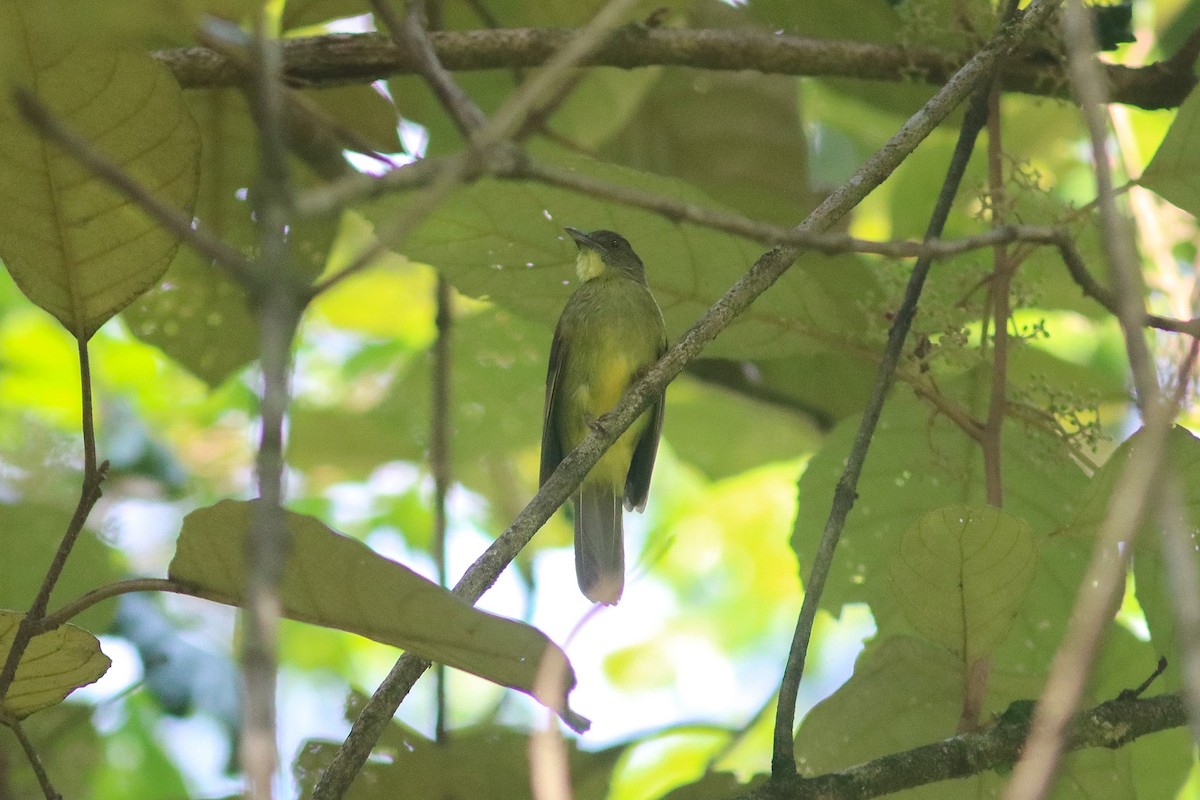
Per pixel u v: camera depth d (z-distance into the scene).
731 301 6.16
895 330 6.78
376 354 15.10
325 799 4.75
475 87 10.68
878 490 8.27
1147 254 9.86
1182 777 7.95
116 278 5.30
